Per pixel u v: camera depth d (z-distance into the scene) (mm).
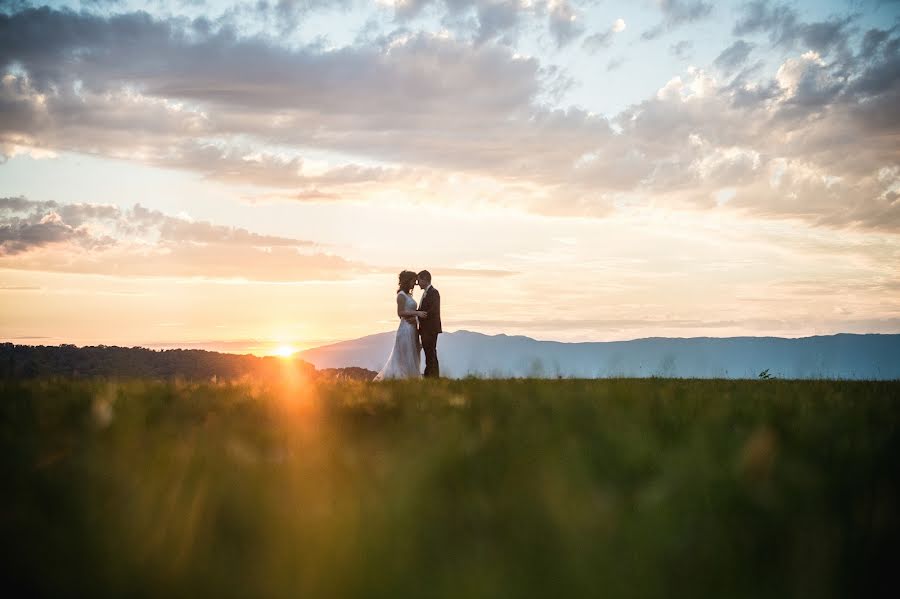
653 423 4461
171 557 2137
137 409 4828
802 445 3709
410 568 2049
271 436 4301
